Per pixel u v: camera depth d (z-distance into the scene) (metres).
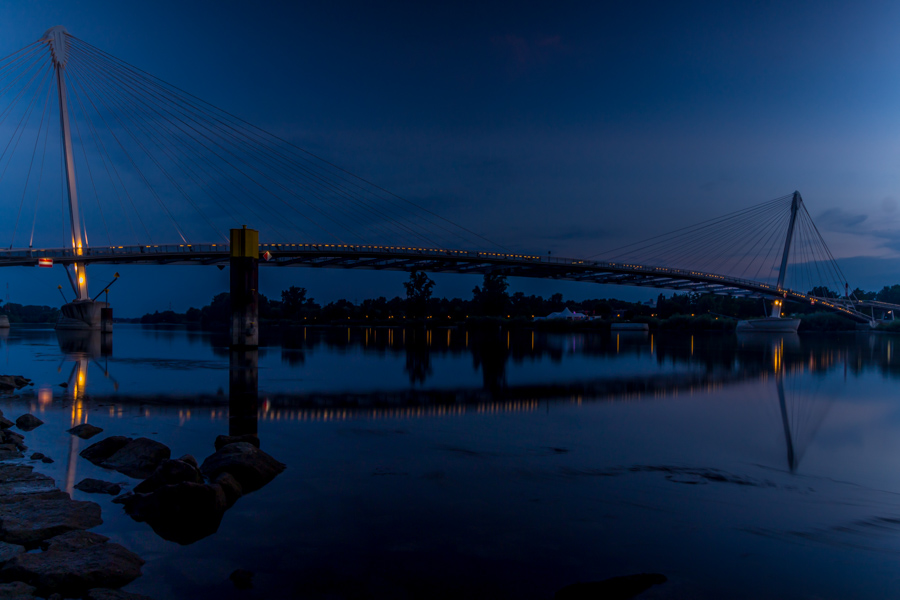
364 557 5.95
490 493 8.07
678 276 106.31
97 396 17.11
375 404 16.05
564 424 13.39
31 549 5.99
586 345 50.72
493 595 5.18
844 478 9.11
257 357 32.81
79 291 80.62
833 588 5.45
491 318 110.50
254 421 13.28
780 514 7.41
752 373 26.89
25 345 45.31
